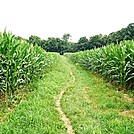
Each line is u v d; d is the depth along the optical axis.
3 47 7.58
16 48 8.26
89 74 17.59
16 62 7.80
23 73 9.26
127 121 5.88
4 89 7.49
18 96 8.62
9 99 7.89
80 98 8.99
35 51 12.99
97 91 10.27
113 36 46.19
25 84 10.20
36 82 11.48
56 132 5.33
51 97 9.18
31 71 10.62
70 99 8.81
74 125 5.85
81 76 16.45
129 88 10.56
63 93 10.16
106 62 12.81
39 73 13.66
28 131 5.05
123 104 7.67
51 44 71.69
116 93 9.48
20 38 11.80
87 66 20.64
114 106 7.58
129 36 37.47
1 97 8.20
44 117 6.23
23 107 6.96
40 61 12.76
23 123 5.50
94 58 16.50
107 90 10.38
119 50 10.45
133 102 7.99
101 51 15.04
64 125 6.05
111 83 12.37
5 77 7.57
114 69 10.93
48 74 14.85
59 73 16.84
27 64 9.73
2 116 6.38
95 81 13.40
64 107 7.62
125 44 11.11
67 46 73.81
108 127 5.50
